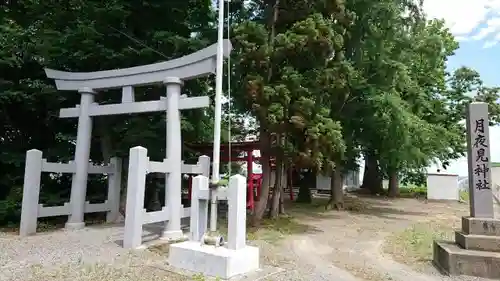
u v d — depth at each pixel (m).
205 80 12.34
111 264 6.17
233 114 14.55
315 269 6.73
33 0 11.29
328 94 10.78
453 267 6.60
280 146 9.72
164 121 11.10
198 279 5.43
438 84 20.30
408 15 13.92
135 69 9.28
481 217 7.07
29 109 11.02
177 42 10.84
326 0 9.87
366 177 26.30
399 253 8.31
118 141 11.86
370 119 14.25
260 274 5.88
